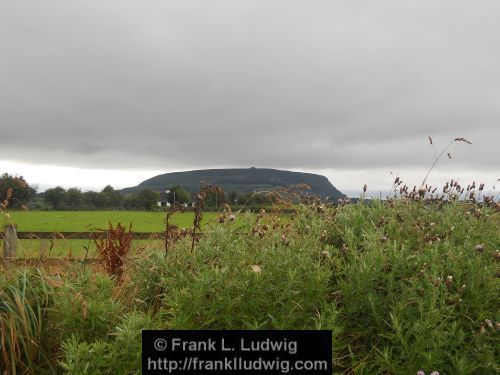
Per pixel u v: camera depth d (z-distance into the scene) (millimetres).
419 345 2678
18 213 26734
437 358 2627
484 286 3119
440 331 2746
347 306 3137
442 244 3758
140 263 4004
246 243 3900
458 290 3059
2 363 3064
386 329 3006
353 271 3184
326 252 3396
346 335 3111
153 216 27000
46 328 3250
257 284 3076
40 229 18594
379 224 4133
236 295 3145
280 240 3758
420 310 2801
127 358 2736
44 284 3381
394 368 2693
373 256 3283
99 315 3035
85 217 27234
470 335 2961
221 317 3002
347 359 3047
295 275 3139
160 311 3102
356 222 4289
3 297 3232
